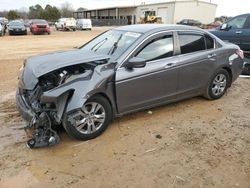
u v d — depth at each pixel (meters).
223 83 6.03
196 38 5.46
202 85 5.64
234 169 3.61
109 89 4.32
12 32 26.53
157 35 4.89
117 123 4.83
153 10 56.41
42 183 3.33
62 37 24.39
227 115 5.28
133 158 3.83
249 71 8.50
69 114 3.95
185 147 4.12
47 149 4.02
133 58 4.45
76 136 4.14
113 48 4.85
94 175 3.47
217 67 5.75
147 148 4.08
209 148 4.10
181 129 4.67
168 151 4.01
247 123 4.95
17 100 4.43
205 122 4.96
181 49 5.19
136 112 5.26
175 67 5.03
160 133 4.52
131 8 62.53
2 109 5.46
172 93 5.17
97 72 4.20
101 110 4.32
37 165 3.66
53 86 4.04
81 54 4.65
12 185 3.29
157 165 3.68
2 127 4.70
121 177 3.44
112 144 4.17
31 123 3.98
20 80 4.52
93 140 4.27
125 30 5.32
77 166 3.64
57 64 4.10
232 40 10.23
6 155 3.87
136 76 4.54
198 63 5.38
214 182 3.36
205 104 5.81
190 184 3.32
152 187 3.27
